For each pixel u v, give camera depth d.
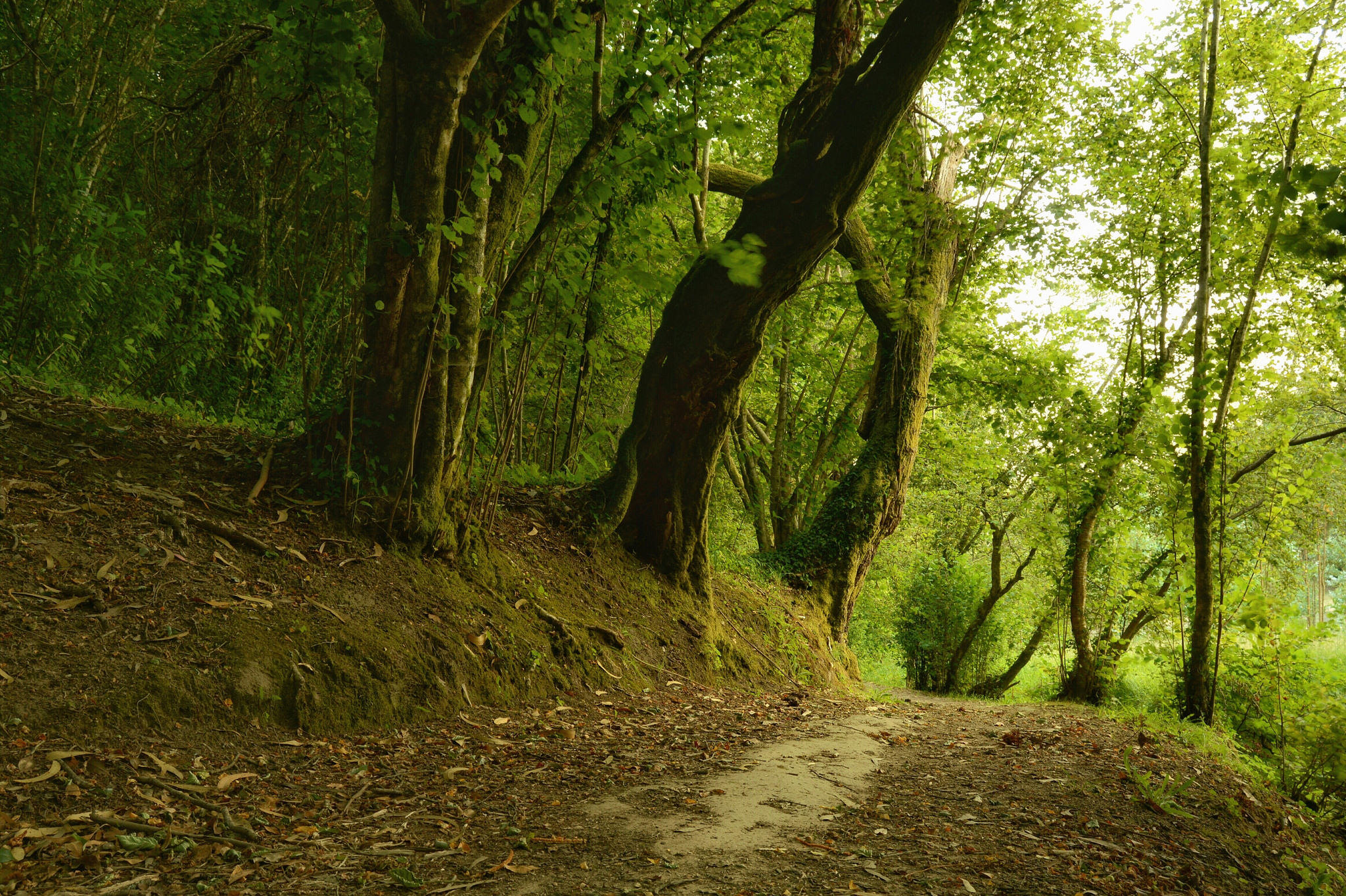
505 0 5.76
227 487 6.38
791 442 18.12
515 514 9.21
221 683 4.67
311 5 5.31
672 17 9.14
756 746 6.22
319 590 5.81
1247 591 10.53
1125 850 4.13
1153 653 12.60
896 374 14.48
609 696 7.34
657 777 4.91
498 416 9.56
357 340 6.57
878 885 3.32
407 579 6.52
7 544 4.82
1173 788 5.65
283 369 9.66
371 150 7.96
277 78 6.05
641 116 5.96
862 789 4.96
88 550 5.07
